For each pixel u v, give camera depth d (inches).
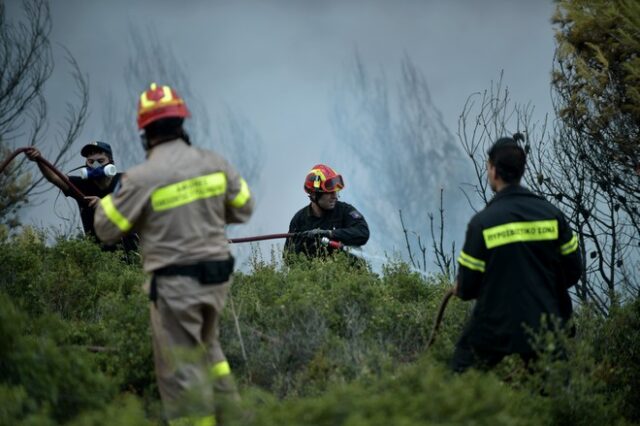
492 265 605.6
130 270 887.7
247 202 584.4
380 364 637.9
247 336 728.3
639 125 953.5
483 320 612.4
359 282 798.5
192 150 571.5
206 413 514.3
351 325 740.7
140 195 552.7
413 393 504.1
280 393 666.2
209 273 556.1
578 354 602.5
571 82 1010.7
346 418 447.5
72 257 874.1
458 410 446.6
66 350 587.8
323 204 994.7
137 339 671.8
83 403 540.4
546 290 608.7
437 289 857.5
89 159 954.1
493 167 625.6
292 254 940.6
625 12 922.7
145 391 641.6
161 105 567.2
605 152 975.6
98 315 795.4
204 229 561.6
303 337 717.9
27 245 917.8
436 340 684.1
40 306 799.7
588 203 999.6
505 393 534.9
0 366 538.0
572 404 586.9
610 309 779.4
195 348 553.3
